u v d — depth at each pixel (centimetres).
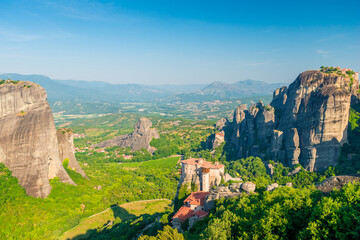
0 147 12331
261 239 5409
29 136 12469
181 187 13312
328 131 15088
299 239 4716
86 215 12438
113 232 10700
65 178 13950
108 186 16338
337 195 5584
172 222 10012
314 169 15350
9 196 11062
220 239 5694
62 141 15850
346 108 15025
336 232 4350
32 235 10100
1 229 9788
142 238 6544
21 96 13012
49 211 11394
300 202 5797
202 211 9456
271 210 5703
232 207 7688
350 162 14538
